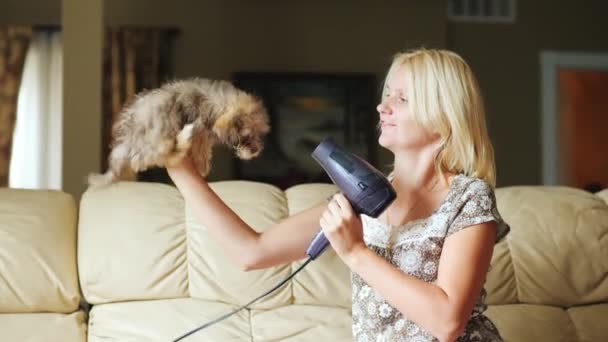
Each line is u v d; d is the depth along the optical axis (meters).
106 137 6.48
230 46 6.86
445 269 1.42
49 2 6.61
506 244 2.37
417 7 7.02
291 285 2.25
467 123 1.55
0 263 2.11
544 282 2.34
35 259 2.13
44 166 6.53
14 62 6.45
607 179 7.44
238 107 1.46
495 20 7.32
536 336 2.26
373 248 1.53
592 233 2.40
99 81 4.80
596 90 7.47
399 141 1.57
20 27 6.49
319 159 1.51
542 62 7.36
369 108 6.86
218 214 1.60
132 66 6.57
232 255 1.63
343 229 1.42
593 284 2.36
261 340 2.14
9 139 6.39
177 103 1.44
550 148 7.36
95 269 2.16
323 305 2.26
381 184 1.43
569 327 2.30
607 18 7.42
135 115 1.41
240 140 1.49
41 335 2.06
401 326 1.50
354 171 1.45
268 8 6.92
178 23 6.80
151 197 2.29
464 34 7.30
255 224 2.26
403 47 6.99
